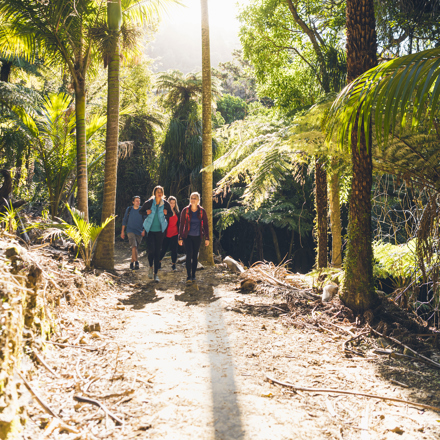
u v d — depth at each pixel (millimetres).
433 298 4820
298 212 15758
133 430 2133
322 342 3881
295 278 6637
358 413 2453
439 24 7383
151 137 18781
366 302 4664
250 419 2311
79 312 4395
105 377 2787
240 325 4328
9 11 7098
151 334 3912
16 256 3170
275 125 7832
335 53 8039
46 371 2736
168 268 8648
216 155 15094
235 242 19953
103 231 7219
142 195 18297
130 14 8531
